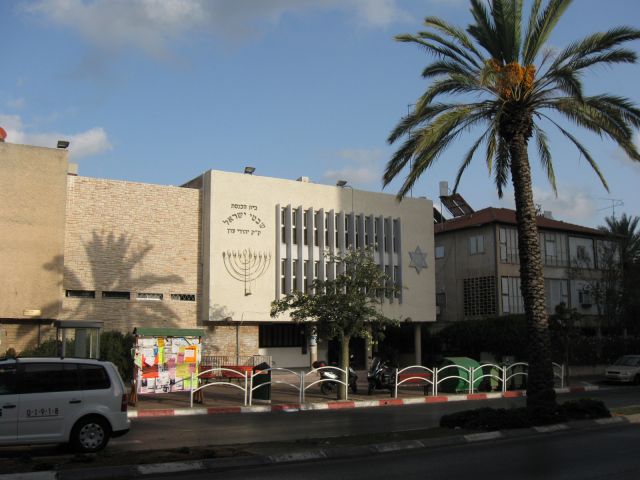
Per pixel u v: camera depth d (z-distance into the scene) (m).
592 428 15.04
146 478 9.45
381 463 10.61
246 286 32.78
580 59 17.30
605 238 45.25
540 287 16.22
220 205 32.59
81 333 20.34
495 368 27.31
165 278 31.36
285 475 9.55
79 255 29.25
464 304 43.62
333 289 22.33
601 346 37.69
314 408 20.89
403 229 39.44
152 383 19.80
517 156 16.88
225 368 21.69
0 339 26.73
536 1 17.33
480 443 12.93
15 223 26.81
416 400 23.20
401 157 18.34
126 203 30.78
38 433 10.90
